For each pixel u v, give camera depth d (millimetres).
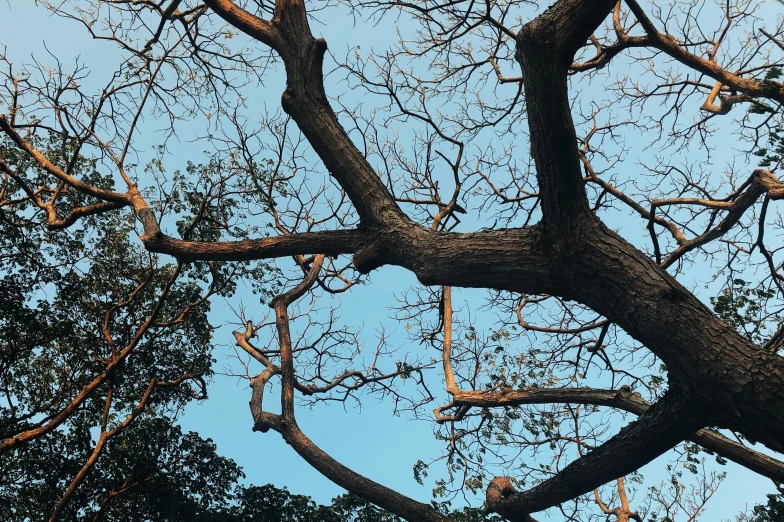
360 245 5375
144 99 8586
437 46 9508
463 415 10273
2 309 10625
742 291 8258
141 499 11422
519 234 4398
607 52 9414
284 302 11039
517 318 10055
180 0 7812
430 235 4914
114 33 9219
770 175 6238
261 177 10305
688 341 3689
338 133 5512
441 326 11641
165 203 10406
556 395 8336
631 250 4004
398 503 7836
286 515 11836
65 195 11414
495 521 11375
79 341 11211
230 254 6062
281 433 9570
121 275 11695
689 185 9422
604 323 7625
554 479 6066
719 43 10008
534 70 3889
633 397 7590
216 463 12047
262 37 6066
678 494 11625
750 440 3871
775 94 8305
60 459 11055
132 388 11805
